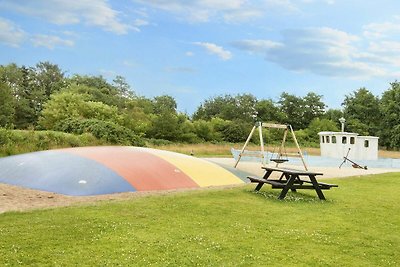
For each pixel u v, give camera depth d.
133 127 47.44
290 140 60.91
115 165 13.58
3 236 6.58
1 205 9.30
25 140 22.19
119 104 65.00
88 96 55.06
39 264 5.55
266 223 8.31
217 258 6.10
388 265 6.27
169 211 8.87
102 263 5.68
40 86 78.38
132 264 5.70
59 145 23.27
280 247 6.79
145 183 12.75
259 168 20.95
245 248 6.63
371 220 9.04
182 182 13.60
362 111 76.06
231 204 10.06
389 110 71.62
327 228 8.13
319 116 81.31
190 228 7.60
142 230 7.27
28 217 7.89
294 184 12.17
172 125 50.53
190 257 6.07
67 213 8.27
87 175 12.47
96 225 7.39
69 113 41.94
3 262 5.55
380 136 72.81
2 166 14.21
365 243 7.29
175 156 16.69
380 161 29.20
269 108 79.31
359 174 20.19
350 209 10.19
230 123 58.84
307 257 6.38
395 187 14.84
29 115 63.53
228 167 17.77
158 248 6.38
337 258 6.43
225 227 7.82
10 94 53.69
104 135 27.75
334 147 31.00
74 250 6.11
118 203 9.48
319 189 11.49
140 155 15.38
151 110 67.75
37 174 12.70
